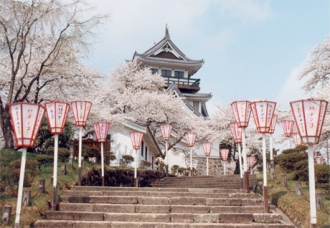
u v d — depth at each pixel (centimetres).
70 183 1184
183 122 3069
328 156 1772
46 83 1845
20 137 748
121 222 836
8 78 1839
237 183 1591
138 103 2930
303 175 1221
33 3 1522
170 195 1077
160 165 2819
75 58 1936
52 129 957
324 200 979
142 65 4541
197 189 1155
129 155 2095
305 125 709
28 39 1612
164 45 4600
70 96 2016
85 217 875
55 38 1781
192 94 4438
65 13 1569
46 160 1330
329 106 1678
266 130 977
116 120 2136
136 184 1465
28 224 816
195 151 3591
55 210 922
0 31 1499
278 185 1194
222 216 881
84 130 2189
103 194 1071
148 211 930
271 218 890
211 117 3159
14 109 755
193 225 824
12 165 1047
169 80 4444
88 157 1736
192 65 4575
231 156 3228
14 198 918
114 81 3284
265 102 976
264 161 973
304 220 877
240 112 1122
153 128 3120
